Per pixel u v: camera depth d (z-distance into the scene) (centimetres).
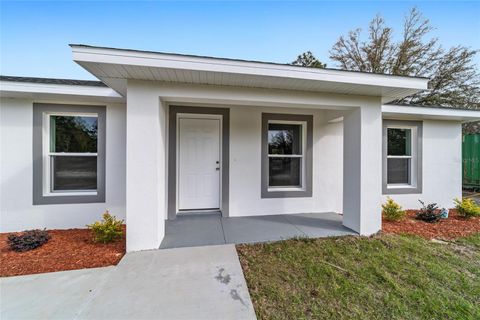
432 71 1088
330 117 472
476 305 202
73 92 376
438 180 588
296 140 518
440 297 212
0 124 395
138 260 273
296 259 280
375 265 267
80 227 424
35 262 273
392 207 453
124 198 442
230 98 318
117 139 438
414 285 231
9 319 174
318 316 184
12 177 399
